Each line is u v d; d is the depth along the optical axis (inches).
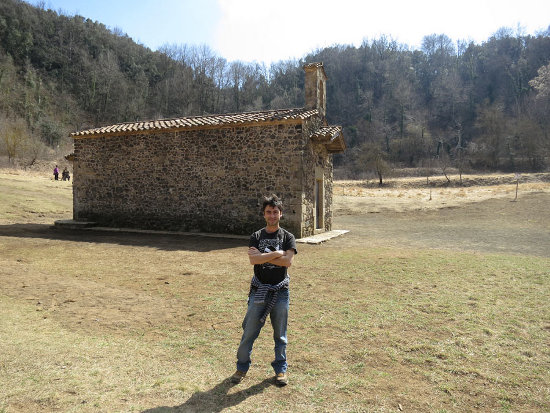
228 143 539.2
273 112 581.9
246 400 116.2
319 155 580.4
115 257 358.9
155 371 135.0
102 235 520.7
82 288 246.4
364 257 366.6
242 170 531.2
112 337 167.2
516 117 3070.9
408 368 140.7
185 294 238.4
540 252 418.0
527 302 220.8
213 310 207.3
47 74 3196.4
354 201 1098.1
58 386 121.0
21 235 480.4
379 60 4261.8
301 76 4114.2
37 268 300.2
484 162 2588.6
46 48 3368.6
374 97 3971.5
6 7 3309.5
